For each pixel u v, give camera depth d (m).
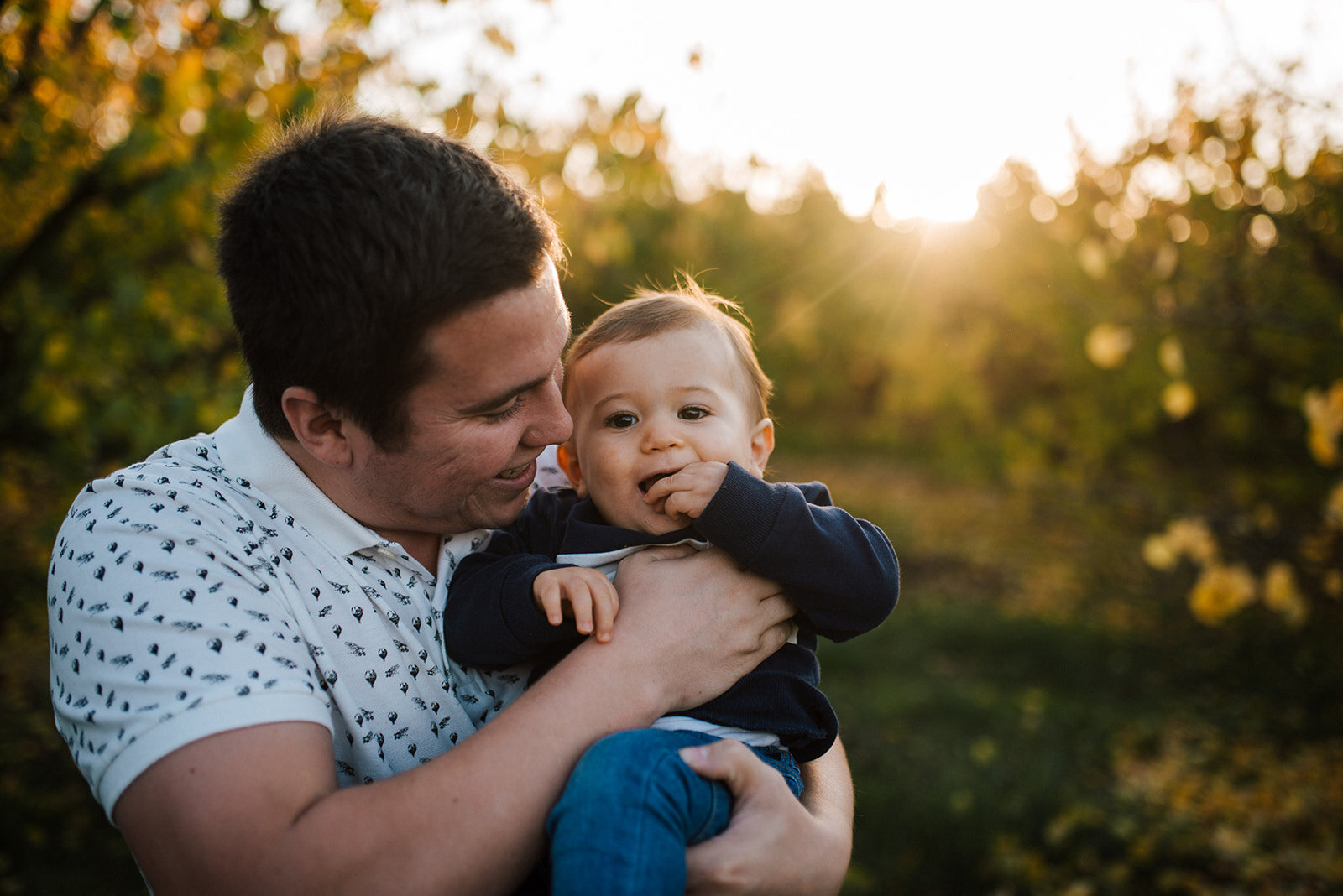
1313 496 4.79
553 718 1.02
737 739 1.19
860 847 3.91
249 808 0.84
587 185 3.94
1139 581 8.00
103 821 3.96
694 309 1.48
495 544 1.34
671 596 1.17
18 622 5.70
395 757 1.06
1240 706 5.58
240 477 1.06
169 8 3.19
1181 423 5.77
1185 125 4.52
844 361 14.30
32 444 4.14
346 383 0.99
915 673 6.12
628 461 1.32
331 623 1.03
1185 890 3.72
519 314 1.01
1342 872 3.71
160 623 0.91
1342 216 4.09
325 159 0.98
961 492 12.80
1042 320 5.80
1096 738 5.13
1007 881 3.73
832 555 1.20
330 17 3.32
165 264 3.77
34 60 3.16
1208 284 4.67
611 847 0.93
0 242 3.74
